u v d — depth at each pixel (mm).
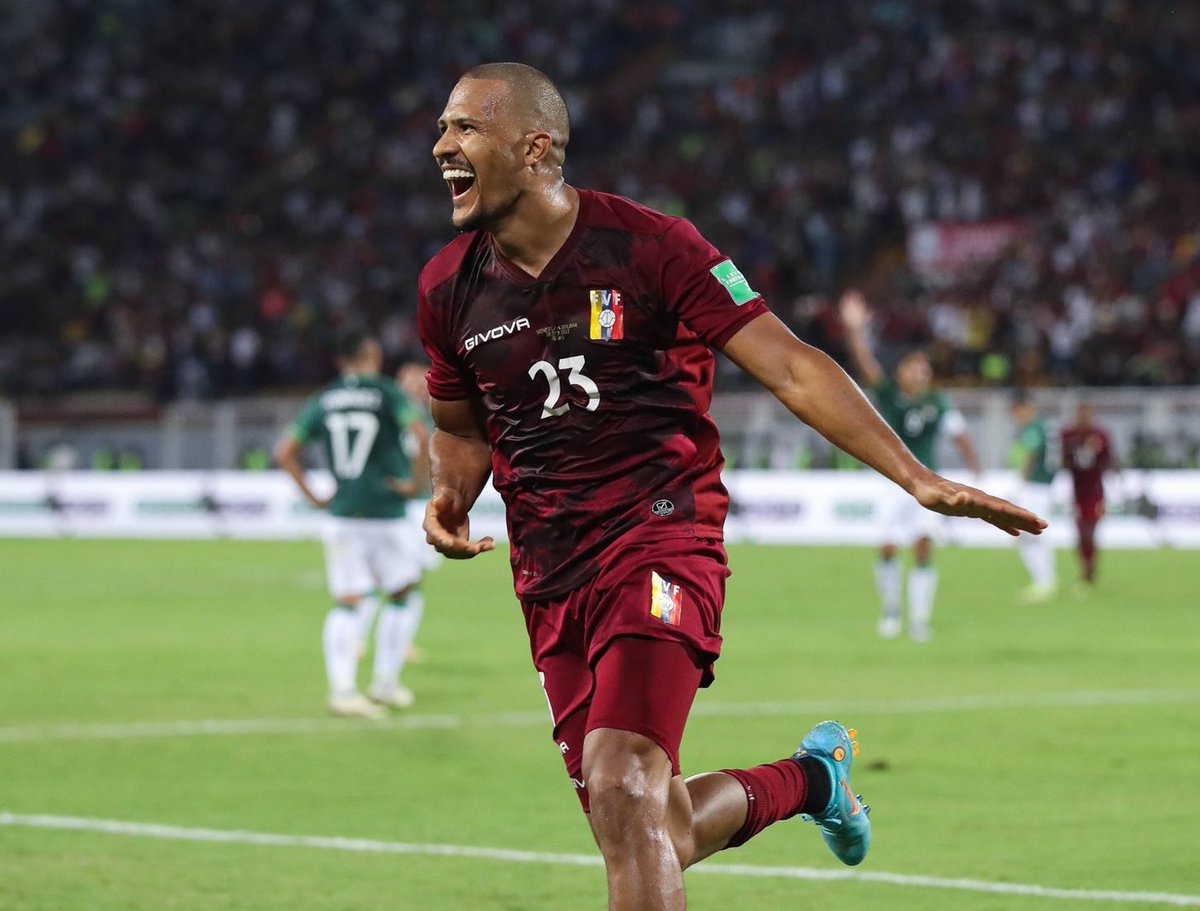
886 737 16547
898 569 26094
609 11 80688
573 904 10164
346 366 18500
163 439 53781
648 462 7410
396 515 18578
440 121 7246
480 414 8172
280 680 21391
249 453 52656
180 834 12344
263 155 75938
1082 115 66562
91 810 13297
